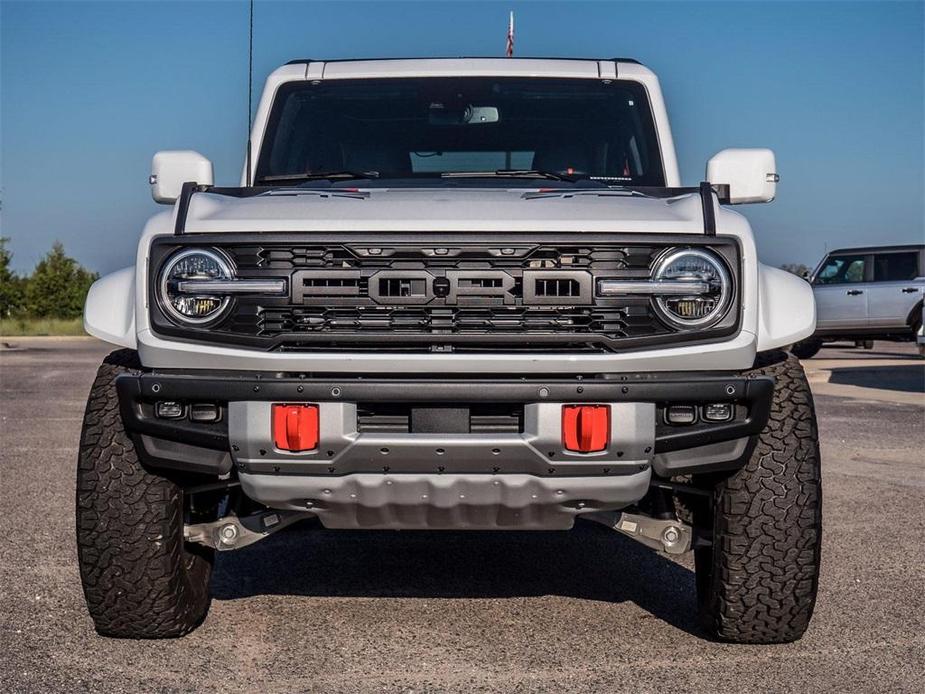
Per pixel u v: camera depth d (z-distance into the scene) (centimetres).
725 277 420
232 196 473
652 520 462
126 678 420
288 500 424
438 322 414
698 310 419
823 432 1122
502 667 435
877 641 464
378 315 415
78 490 441
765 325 434
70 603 514
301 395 407
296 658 445
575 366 411
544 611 512
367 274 414
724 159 503
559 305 414
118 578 442
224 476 458
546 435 406
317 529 684
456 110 582
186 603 460
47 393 1576
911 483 835
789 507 433
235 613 507
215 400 417
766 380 419
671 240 418
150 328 421
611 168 576
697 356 416
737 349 418
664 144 580
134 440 429
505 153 577
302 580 566
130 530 438
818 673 426
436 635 476
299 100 589
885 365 2088
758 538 435
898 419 1238
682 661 441
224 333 416
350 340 412
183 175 509
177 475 446
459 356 409
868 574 572
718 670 430
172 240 420
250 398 410
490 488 416
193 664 436
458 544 648
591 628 486
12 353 2678
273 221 420
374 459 409
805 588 438
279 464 412
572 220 420
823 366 2061
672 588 553
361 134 580
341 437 406
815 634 474
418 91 587
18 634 470
